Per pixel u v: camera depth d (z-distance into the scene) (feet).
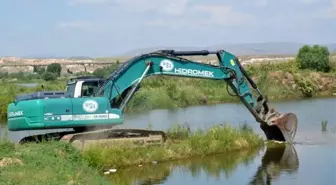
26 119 64.80
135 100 136.56
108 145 65.51
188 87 163.02
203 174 59.72
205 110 136.87
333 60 208.95
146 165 63.87
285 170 60.95
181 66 74.69
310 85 176.86
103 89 69.72
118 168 62.03
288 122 78.95
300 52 204.95
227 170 61.77
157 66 73.31
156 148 67.46
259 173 59.72
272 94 169.17
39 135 68.64
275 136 80.38
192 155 69.15
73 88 68.95
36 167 48.88
